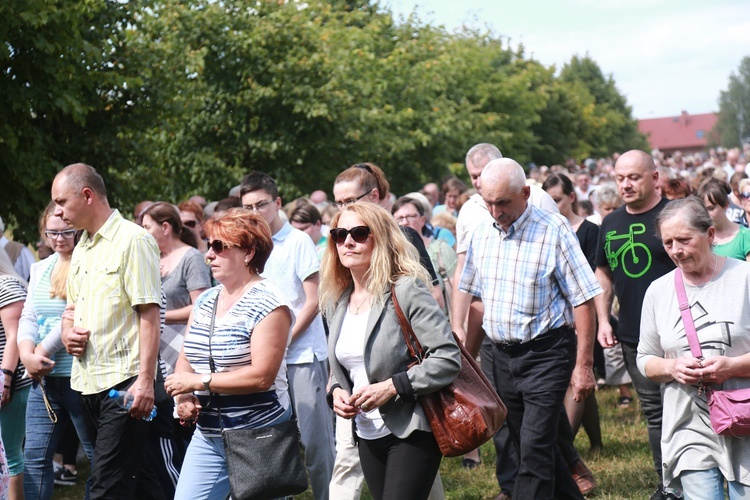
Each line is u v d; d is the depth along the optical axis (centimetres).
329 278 540
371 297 514
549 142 6084
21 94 1262
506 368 700
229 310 557
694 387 538
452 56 3809
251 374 539
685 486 543
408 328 507
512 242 688
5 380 716
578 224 1000
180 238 838
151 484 727
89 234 668
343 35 3028
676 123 18550
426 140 2955
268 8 2231
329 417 757
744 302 526
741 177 1241
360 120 2372
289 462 549
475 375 522
